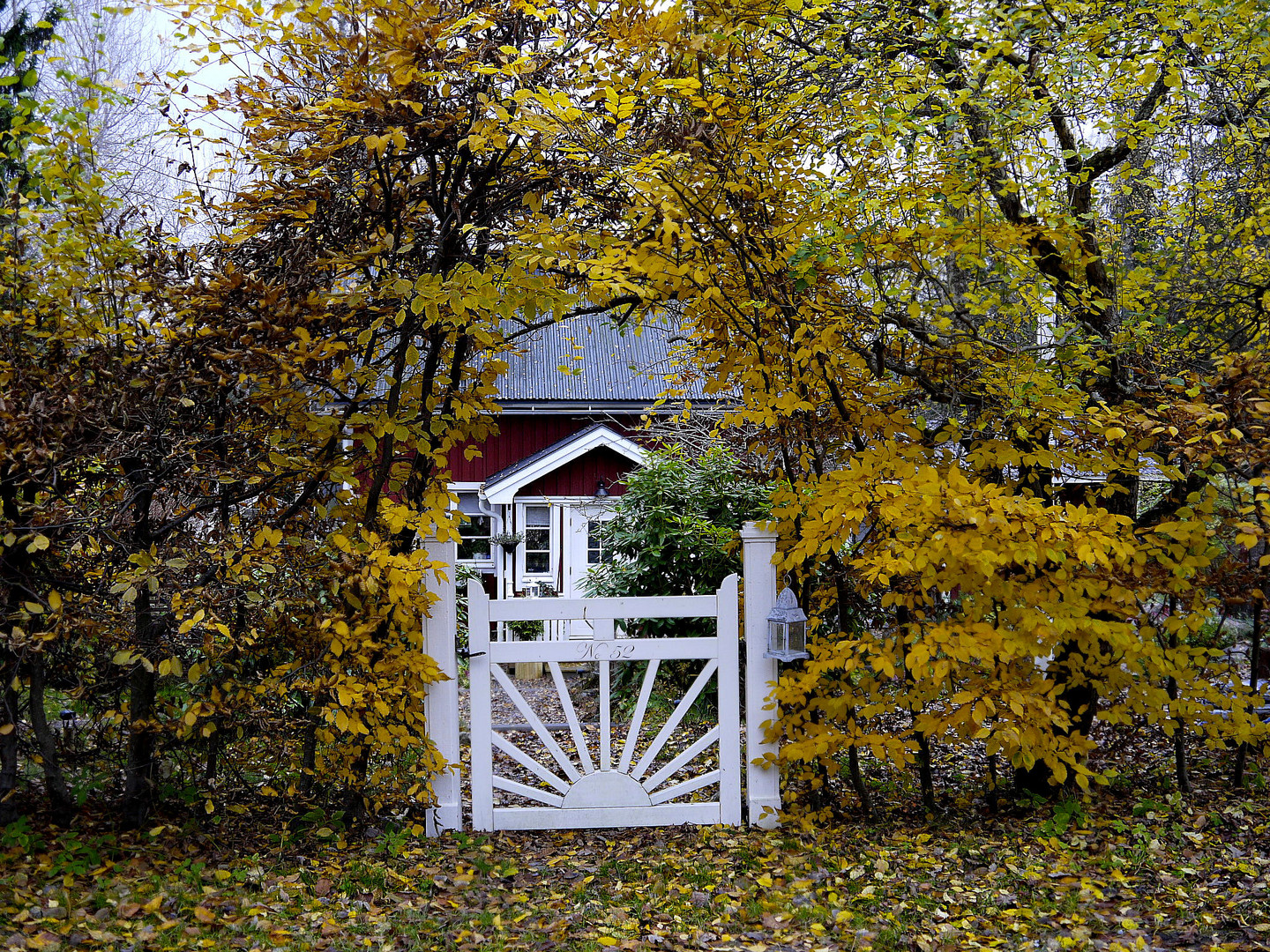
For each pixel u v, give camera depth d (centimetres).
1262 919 352
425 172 469
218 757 464
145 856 408
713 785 617
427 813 473
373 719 432
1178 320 556
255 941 331
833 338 462
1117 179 602
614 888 409
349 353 447
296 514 454
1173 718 482
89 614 404
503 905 384
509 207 469
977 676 452
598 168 433
